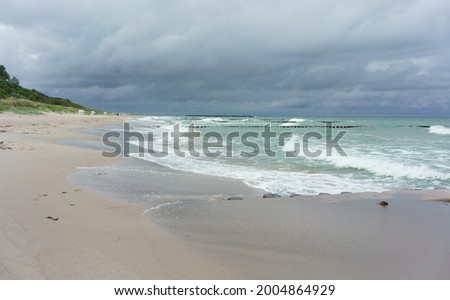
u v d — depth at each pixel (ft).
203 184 34.04
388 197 29.19
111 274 14.43
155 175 37.88
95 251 16.39
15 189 26.58
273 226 21.43
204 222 21.93
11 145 50.24
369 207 26.07
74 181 31.58
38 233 18.07
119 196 27.63
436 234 20.35
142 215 22.84
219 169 43.39
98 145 63.77
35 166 36.52
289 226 21.48
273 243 18.69
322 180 36.96
